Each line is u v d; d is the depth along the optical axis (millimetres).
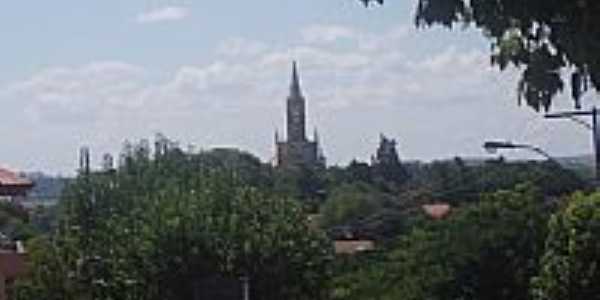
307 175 147125
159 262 57500
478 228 69375
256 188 63594
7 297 61719
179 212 58156
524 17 5969
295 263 58312
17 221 88438
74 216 75875
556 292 57531
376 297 72500
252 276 57344
